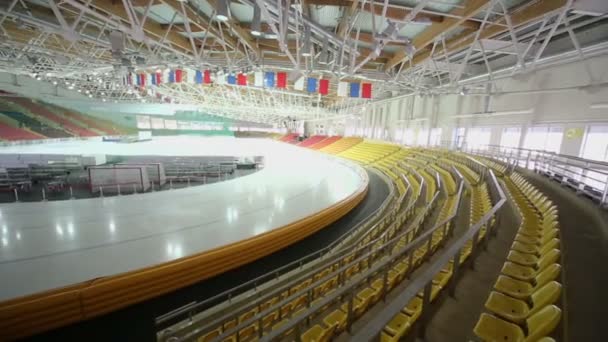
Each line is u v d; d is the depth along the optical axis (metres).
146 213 8.02
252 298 4.06
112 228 6.75
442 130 15.47
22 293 4.14
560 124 8.73
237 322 3.91
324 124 40.34
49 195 10.98
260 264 6.14
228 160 20.92
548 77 9.12
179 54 10.10
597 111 7.66
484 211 5.49
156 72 10.97
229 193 10.83
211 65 10.40
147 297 4.41
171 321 4.70
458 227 5.38
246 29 8.39
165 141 36.91
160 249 5.73
